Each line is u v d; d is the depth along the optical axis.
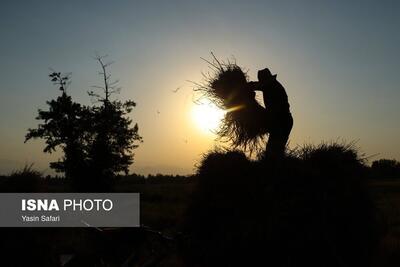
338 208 6.49
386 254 8.16
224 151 7.35
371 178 7.34
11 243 7.85
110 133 44.09
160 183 99.06
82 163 42.50
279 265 6.31
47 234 8.22
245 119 7.84
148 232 7.29
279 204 6.43
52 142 43.81
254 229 6.41
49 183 8.91
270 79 7.80
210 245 6.69
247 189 6.67
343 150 7.09
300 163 6.73
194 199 7.11
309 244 6.28
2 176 8.52
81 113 44.53
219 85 8.02
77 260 7.59
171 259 7.46
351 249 6.52
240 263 6.49
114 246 7.37
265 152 7.14
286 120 7.67
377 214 7.25
